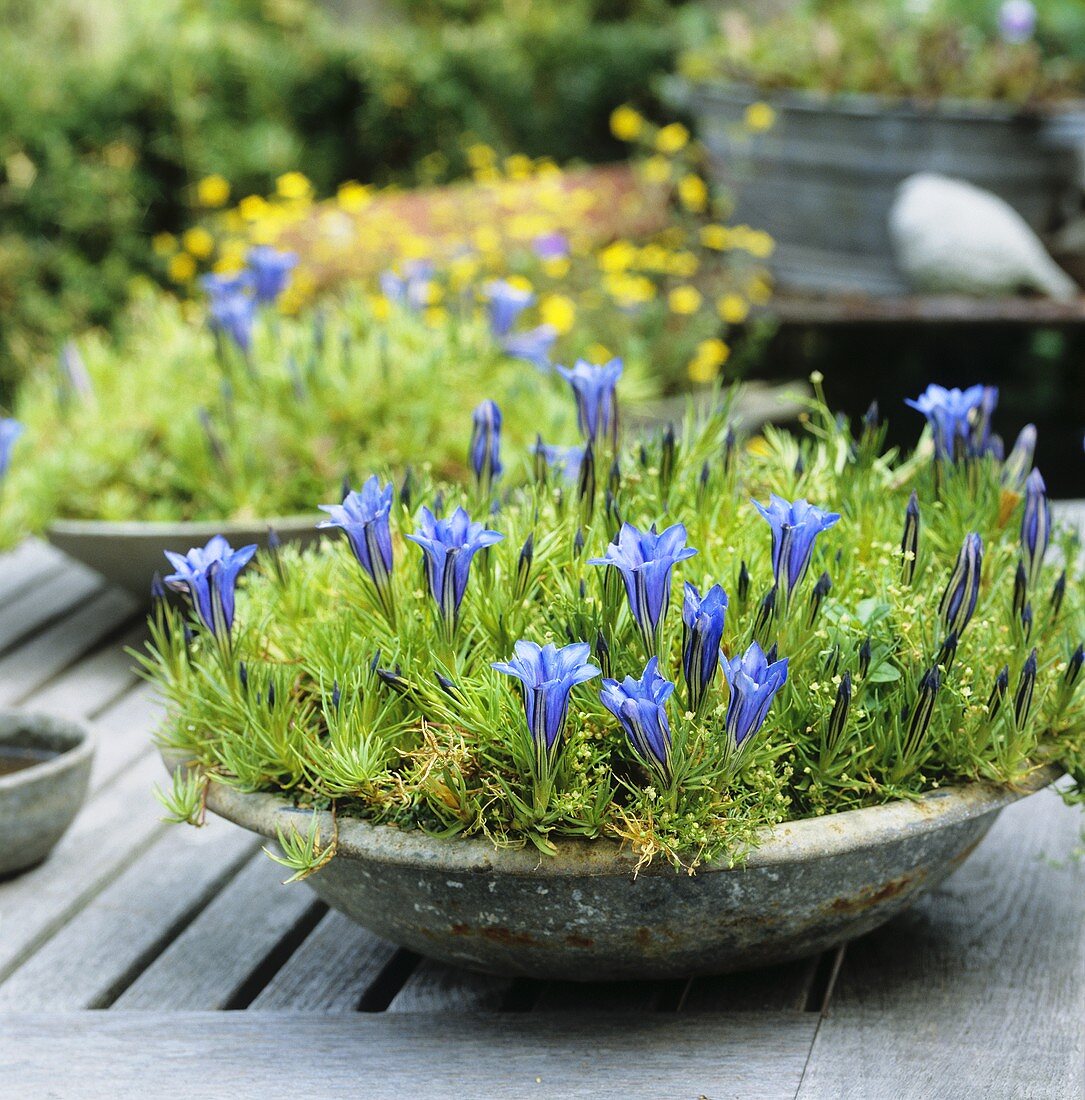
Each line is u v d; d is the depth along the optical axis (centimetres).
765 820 139
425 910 142
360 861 142
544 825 137
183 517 205
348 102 554
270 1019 146
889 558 151
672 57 638
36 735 173
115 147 472
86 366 230
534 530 148
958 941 153
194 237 386
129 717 190
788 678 143
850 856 139
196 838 171
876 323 352
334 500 203
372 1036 144
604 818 137
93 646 206
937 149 391
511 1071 140
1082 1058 140
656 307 341
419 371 210
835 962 150
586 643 136
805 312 354
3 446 195
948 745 144
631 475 155
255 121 519
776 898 140
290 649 152
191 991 152
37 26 567
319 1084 140
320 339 211
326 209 383
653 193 417
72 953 156
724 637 145
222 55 509
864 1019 144
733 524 154
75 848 170
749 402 359
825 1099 137
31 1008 150
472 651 145
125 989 154
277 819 142
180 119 482
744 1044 142
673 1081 139
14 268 445
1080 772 149
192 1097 139
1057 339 368
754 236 413
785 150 407
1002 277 375
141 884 164
